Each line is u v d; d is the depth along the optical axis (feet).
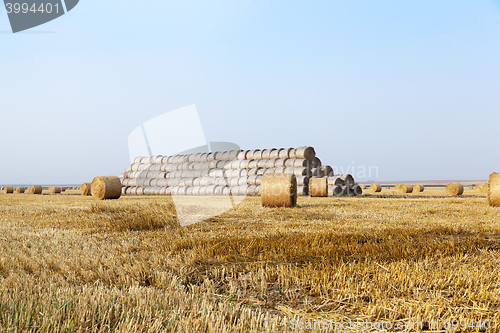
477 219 29.58
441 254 15.92
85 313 8.63
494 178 44.11
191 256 15.55
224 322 8.92
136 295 10.12
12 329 7.54
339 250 16.65
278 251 16.75
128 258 15.38
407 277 12.17
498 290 11.21
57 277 12.73
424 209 38.40
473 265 14.32
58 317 8.30
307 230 23.08
